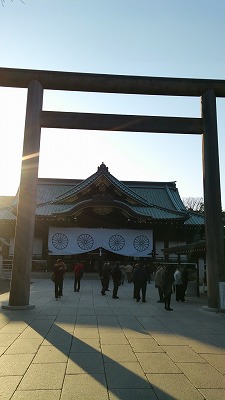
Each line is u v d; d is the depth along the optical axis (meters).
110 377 5.05
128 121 13.72
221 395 4.46
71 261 34.31
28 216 12.37
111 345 6.82
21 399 4.25
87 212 34.72
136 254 34.19
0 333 7.79
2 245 32.12
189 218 35.75
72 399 4.28
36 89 13.38
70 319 9.73
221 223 12.90
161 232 36.25
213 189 13.12
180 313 11.42
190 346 6.82
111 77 13.59
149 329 8.48
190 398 4.36
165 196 45.38
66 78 13.45
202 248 16.61
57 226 34.44
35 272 31.34
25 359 5.83
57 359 5.84
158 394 4.47
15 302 11.70
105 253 35.94
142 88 13.69
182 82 13.76
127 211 33.53
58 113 13.53
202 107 14.00
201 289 23.56
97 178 35.41
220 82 13.93
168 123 13.81
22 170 12.73
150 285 26.09
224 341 7.27
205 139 13.63
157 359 5.94
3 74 13.30
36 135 13.15
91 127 13.59
